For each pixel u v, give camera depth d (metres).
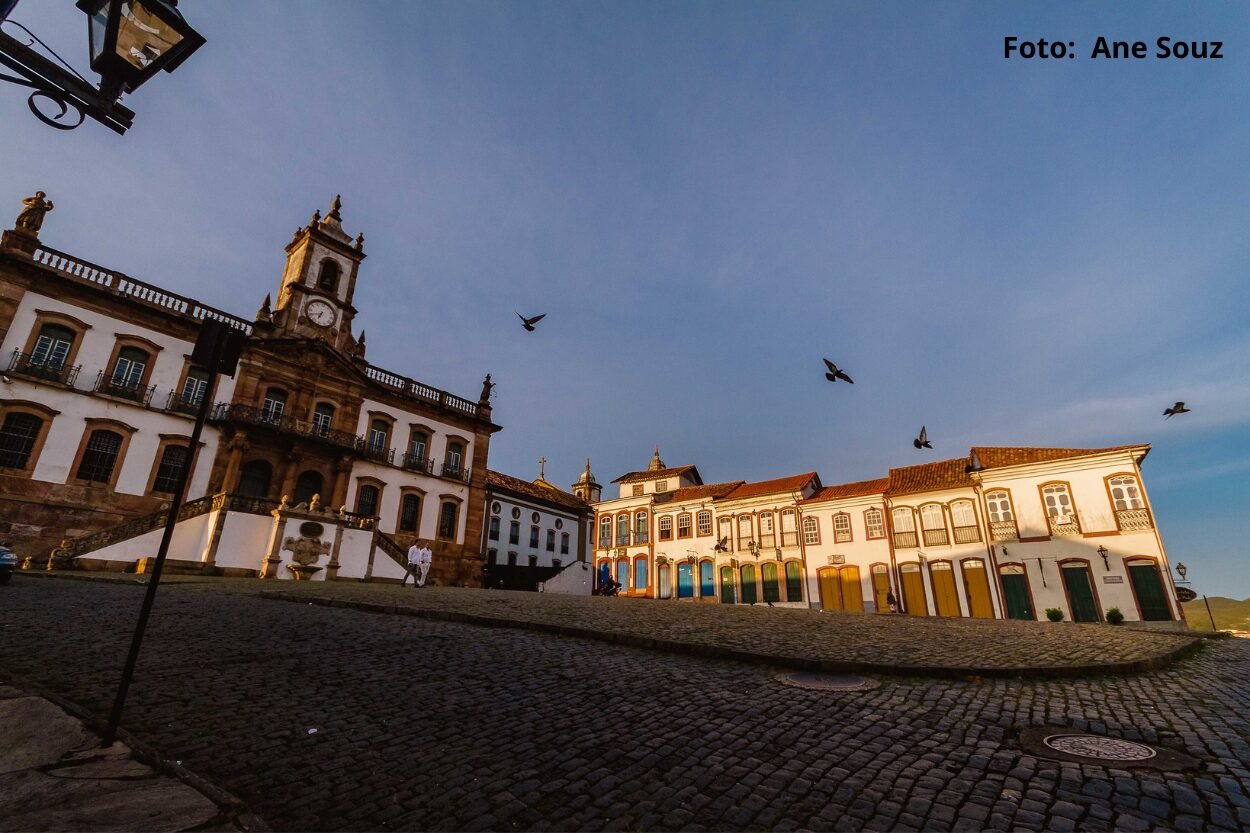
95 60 3.64
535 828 3.25
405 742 4.52
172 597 12.20
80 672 5.93
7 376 22.09
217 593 13.44
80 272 24.88
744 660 7.78
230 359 4.54
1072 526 28.05
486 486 43.53
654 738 4.70
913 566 32.25
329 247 35.34
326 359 32.28
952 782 3.88
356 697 5.61
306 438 29.53
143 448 24.94
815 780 3.91
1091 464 28.20
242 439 27.23
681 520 42.34
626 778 3.93
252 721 4.83
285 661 6.87
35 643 7.12
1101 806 3.52
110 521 23.61
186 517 22.97
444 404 37.62
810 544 36.09
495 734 4.74
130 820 2.97
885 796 3.67
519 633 9.51
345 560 26.20
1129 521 26.88
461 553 36.41
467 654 7.69
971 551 30.45
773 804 3.56
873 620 13.91
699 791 3.74
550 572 39.75
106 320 24.97
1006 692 6.34
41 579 15.21
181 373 26.66
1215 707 5.77
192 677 6.00
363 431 33.53
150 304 25.97
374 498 33.06
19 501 21.78
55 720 4.36
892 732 4.90
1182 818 3.36
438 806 3.49
